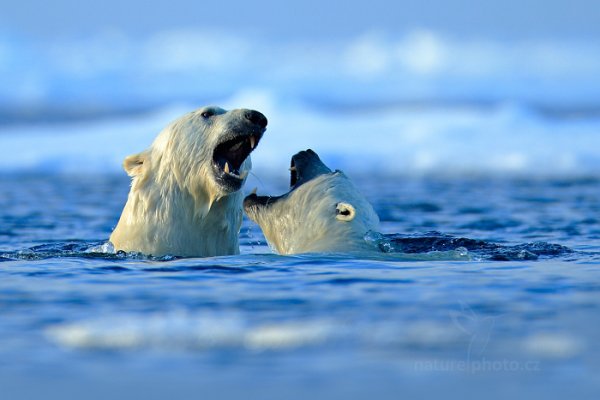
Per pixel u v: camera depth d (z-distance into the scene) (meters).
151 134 51.25
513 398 8.49
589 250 17.70
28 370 9.32
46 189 35.12
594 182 36.19
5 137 54.94
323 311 11.48
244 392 8.64
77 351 9.93
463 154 44.72
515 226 23.52
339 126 52.09
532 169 41.69
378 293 12.52
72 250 18.05
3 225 24.38
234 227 16.52
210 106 16.08
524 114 53.06
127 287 13.15
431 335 10.38
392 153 45.34
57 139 52.09
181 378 9.04
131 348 10.01
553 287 12.84
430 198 31.23
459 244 17.39
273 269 14.26
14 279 13.88
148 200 16.02
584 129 49.56
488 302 11.92
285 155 45.34
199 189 15.80
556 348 9.87
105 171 43.28
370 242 15.45
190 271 14.28
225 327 10.72
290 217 16.03
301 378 9.01
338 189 15.91
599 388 8.71
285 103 58.44
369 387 8.77
